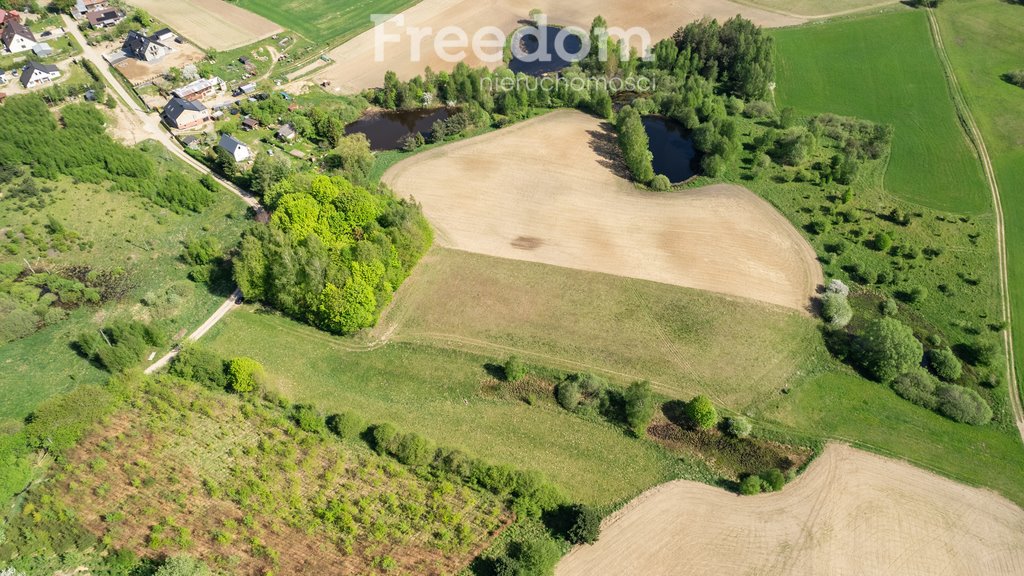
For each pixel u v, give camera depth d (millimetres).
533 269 108750
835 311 98188
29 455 78688
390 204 111812
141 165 125125
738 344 95938
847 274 107750
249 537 72438
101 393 83062
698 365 93125
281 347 96312
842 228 115812
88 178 123938
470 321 100000
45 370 90375
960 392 88125
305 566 70375
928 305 102625
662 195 124688
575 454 82812
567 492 78625
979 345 93750
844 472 80750
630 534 74625
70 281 103000
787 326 98750
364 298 94188
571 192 125625
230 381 87500
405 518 74875
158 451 80375
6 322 93375
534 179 129250
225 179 130625
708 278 106688
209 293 104750
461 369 93000
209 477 77875
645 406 83938
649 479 80312
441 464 79438
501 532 74188
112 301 101875
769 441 84000
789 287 105250
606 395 87875
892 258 109938
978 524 75875
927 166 130125
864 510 76875
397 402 88812
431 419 86625
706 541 74062
